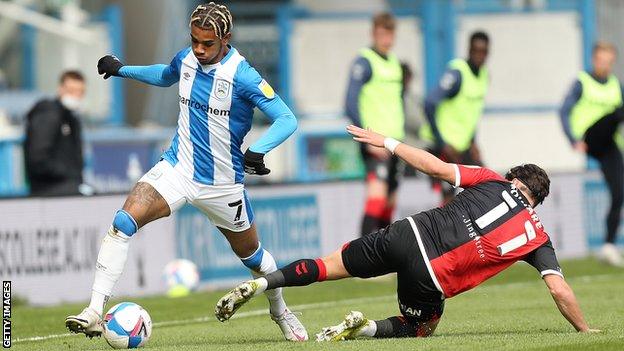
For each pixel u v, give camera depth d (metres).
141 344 25.06
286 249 48.94
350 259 25.12
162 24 79.75
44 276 42.19
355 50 70.75
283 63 70.38
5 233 41.38
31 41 73.69
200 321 33.56
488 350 22.97
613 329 27.27
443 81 47.53
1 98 68.94
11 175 58.31
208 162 25.12
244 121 25.12
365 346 23.81
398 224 25.09
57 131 44.59
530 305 35.34
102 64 26.73
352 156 67.75
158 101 79.06
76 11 74.00
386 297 39.62
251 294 24.58
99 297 24.92
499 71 70.06
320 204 50.38
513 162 70.06
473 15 69.75
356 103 45.47
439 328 28.94
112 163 61.97
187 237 46.38
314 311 35.25
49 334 31.02
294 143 68.06
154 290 45.00
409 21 70.00
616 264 50.94
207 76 24.80
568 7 70.19
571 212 57.72
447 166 25.47
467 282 24.98
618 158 50.41
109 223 44.09
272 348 24.05
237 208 25.53
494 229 24.81
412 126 63.22
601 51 51.25
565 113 51.16
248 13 77.25
